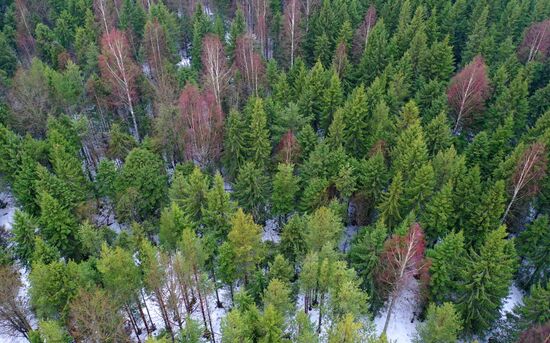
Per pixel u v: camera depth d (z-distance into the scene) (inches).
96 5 3341.5
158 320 1907.0
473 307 1742.1
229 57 3184.1
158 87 2719.0
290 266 1742.1
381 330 1894.7
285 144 2262.6
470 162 2329.0
